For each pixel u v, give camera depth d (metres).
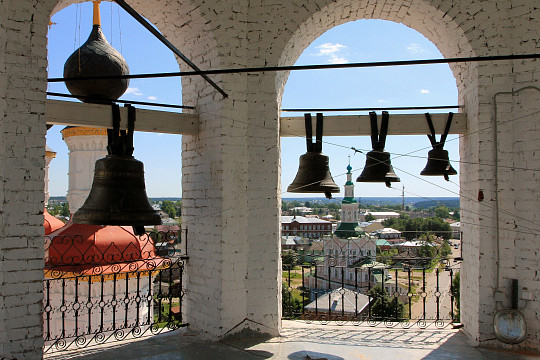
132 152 4.83
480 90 6.06
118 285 8.88
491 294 6.02
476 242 6.16
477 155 6.09
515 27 6.01
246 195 6.35
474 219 6.23
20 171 4.50
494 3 6.06
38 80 4.61
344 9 6.66
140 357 5.71
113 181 4.57
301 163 6.06
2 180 4.38
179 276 6.92
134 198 4.61
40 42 4.64
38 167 4.61
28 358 4.52
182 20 6.46
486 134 6.03
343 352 5.92
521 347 5.93
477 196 6.10
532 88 5.89
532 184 5.87
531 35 5.92
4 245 4.41
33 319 4.56
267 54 6.35
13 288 4.46
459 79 6.78
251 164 6.36
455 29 6.27
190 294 6.68
